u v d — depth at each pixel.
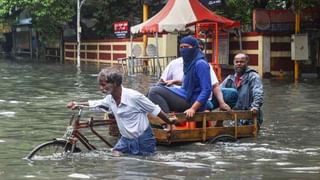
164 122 11.45
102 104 10.55
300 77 31.48
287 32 32.16
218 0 31.89
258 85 12.82
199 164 9.85
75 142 10.68
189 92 11.78
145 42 38.81
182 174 9.06
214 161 10.15
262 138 12.59
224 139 12.07
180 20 27.64
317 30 32.22
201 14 27.97
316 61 32.47
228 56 34.44
